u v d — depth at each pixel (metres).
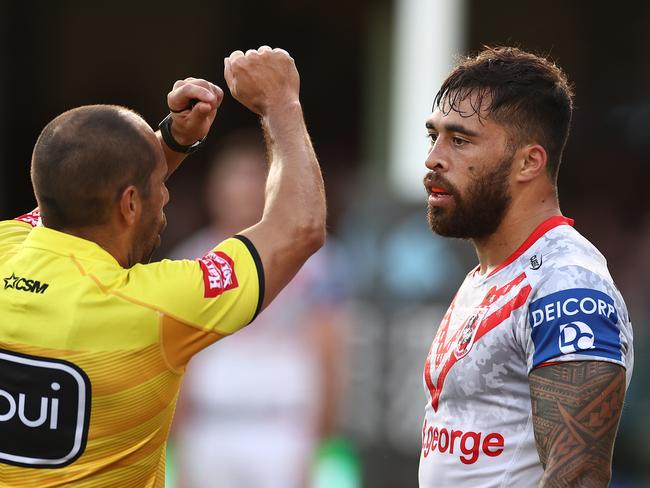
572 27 40.53
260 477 18.98
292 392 19.00
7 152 41.41
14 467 9.22
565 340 9.03
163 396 9.36
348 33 41.56
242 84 10.02
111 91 41.91
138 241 9.66
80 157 9.26
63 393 9.10
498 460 9.44
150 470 9.58
